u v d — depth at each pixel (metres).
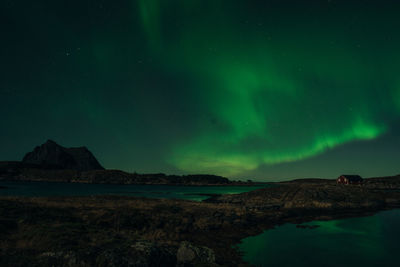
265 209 50.00
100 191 112.44
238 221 33.88
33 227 17.64
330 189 71.25
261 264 19.67
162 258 14.91
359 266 20.02
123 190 133.00
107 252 13.58
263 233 30.55
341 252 23.52
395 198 69.81
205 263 15.89
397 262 21.08
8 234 16.38
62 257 12.80
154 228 27.17
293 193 68.19
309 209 51.34
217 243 24.64
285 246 25.09
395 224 37.72
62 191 100.75
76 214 27.80
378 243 26.89
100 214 28.41
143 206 38.25
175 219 31.20
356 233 31.44
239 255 21.56
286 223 37.19
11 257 12.48
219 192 129.62
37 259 12.55
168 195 97.44
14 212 22.77
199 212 36.94
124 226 26.36
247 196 71.88
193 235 26.98
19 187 125.00
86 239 15.58
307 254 22.70
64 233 16.16
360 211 50.97
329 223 38.12
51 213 25.41
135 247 14.91
